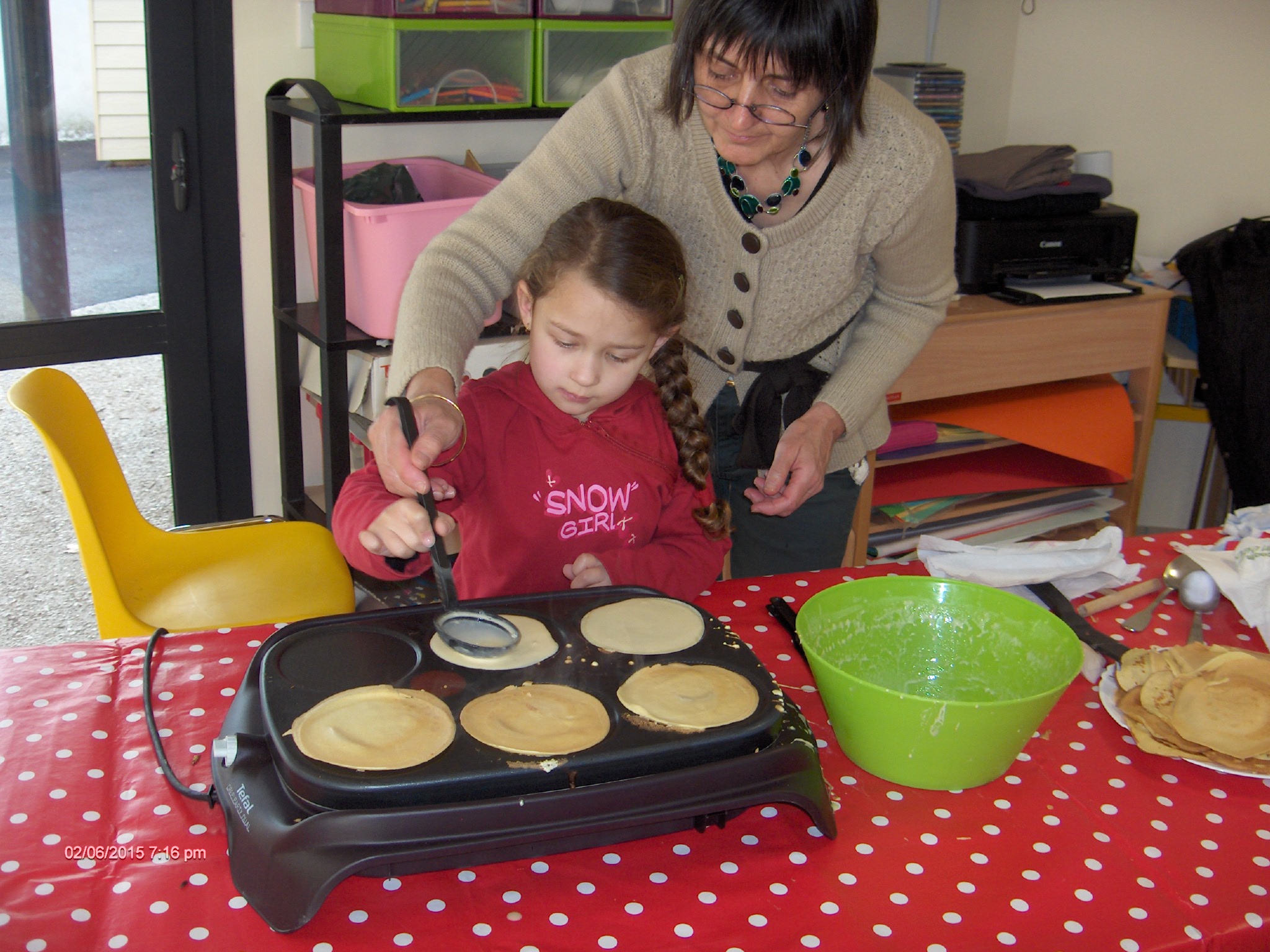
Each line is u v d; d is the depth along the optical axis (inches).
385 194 85.7
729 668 36.2
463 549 50.4
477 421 48.0
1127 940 30.0
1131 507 109.3
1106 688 41.9
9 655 41.5
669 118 47.9
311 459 102.0
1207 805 36.1
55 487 106.7
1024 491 106.1
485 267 49.1
